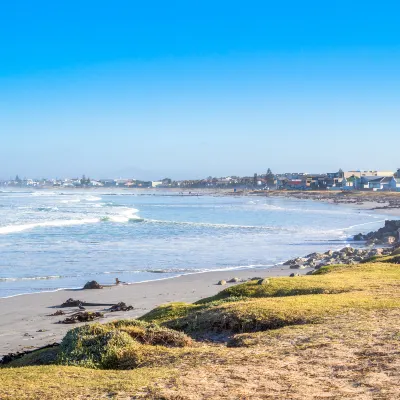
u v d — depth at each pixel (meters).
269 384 12.69
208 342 20.69
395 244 72.06
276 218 133.50
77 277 49.47
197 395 11.98
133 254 65.25
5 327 30.97
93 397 12.35
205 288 43.97
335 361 14.40
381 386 12.03
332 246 76.25
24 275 50.12
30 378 14.67
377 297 24.44
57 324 31.78
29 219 115.25
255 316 21.70
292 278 32.38
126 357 17.52
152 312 28.72
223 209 179.62
